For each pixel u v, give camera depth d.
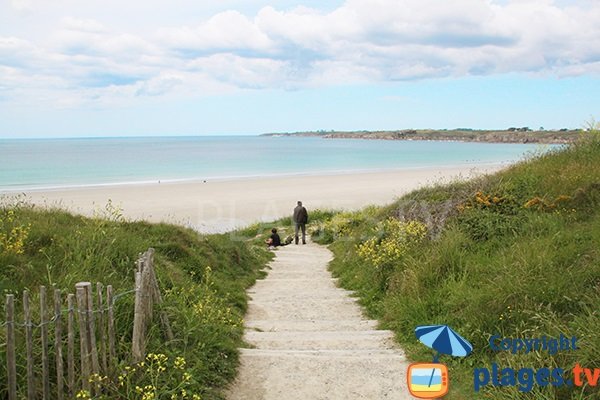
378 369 5.76
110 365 4.62
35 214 9.49
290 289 11.05
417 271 8.09
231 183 41.50
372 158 85.56
